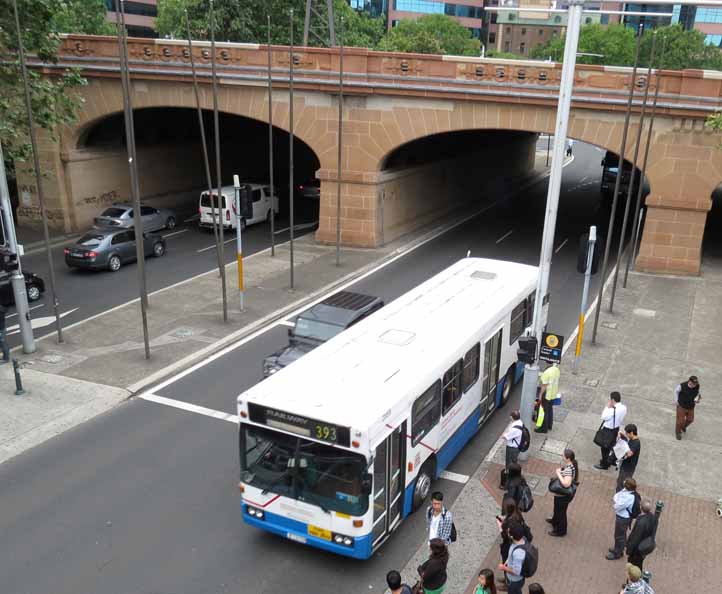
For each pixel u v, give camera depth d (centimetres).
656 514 1049
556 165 1295
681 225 2825
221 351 2025
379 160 3119
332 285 2669
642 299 2552
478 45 9056
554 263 3045
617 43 7112
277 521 1097
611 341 2138
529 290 1770
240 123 4784
